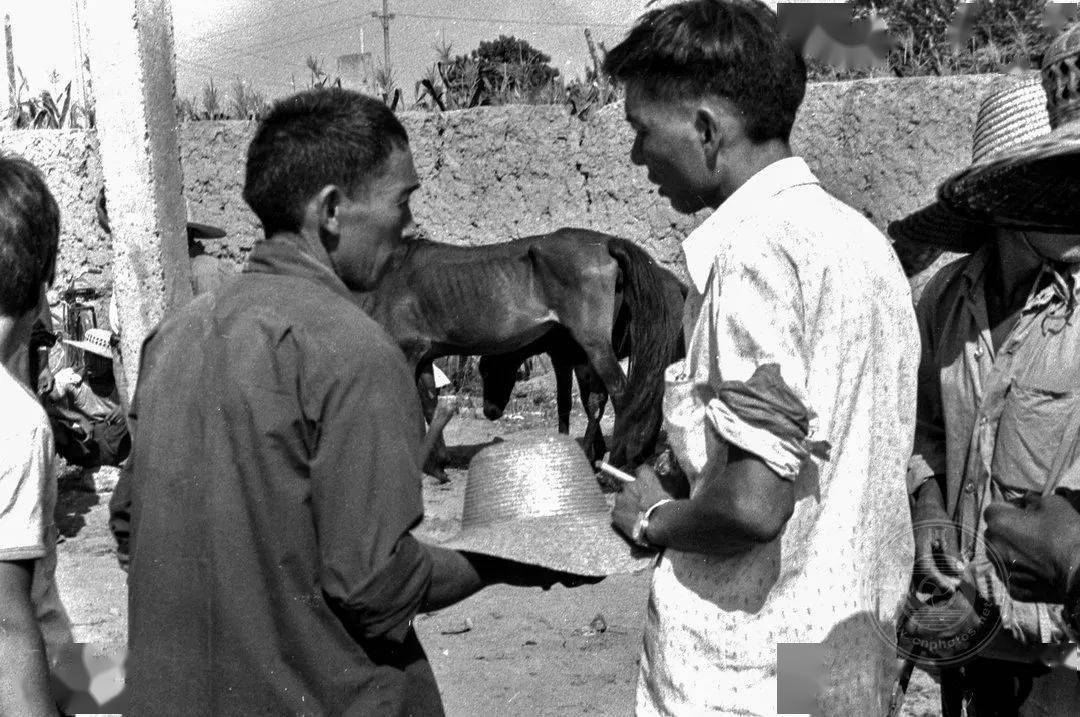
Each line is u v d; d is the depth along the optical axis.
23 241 2.54
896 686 2.36
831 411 2.15
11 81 15.05
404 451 2.14
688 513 2.16
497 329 9.24
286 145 2.28
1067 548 2.11
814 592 2.18
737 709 2.21
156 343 2.33
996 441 2.66
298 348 2.15
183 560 2.16
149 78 7.75
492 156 12.84
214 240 13.92
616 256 8.65
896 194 10.24
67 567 7.11
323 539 2.13
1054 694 2.63
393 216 2.36
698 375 2.28
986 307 2.77
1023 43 9.95
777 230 2.17
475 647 5.57
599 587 6.47
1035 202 2.42
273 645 2.14
